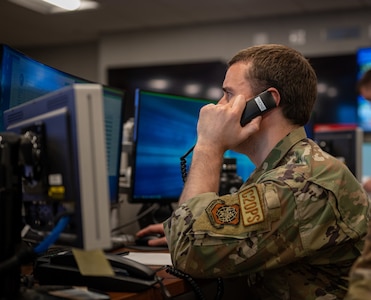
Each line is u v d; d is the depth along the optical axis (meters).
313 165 1.13
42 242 0.86
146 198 1.81
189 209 1.14
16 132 0.99
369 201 1.18
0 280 0.88
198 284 1.15
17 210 0.92
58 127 0.83
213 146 1.24
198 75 7.05
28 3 6.00
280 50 1.27
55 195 0.85
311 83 1.27
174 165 1.91
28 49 8.60
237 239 1.07
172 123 1.88
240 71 1.27
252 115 1.23
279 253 1.06
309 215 1.07
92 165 0.79
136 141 1.76
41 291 0.95
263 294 1.19
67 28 7.27
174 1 5.93
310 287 1.11
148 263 1.29
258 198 1.09
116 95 1.68
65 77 1.44
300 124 1.26
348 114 6.27
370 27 6.22
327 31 6.41
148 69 7.32
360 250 1.11
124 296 0.98
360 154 2.94
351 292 0.75
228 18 6.73
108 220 0.80
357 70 6.17
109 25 7.09
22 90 1.24
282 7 6.18
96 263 0.86
